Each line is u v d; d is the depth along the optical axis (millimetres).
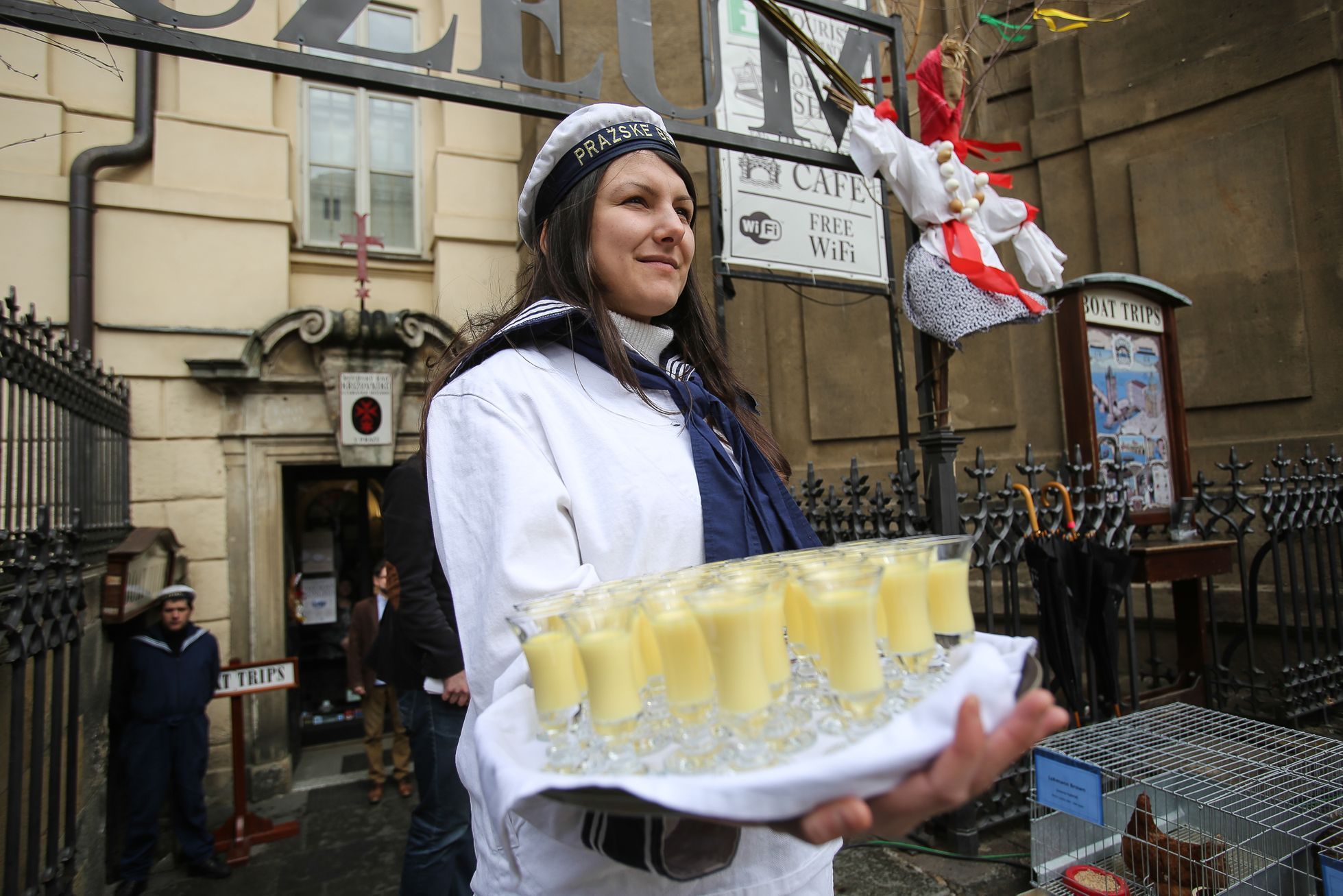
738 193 3533
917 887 2699
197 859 3854
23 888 2330
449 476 1021
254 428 5250
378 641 2832
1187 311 4785
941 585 1041
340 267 5832
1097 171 5141
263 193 5461
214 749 4934
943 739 605
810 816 616
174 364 5102
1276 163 4473
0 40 4832
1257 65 4523
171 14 1880
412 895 2496
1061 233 5285
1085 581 2836
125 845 3711
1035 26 5383
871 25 3020
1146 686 4477
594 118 1213
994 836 3053
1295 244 4402
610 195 1184
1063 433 5039
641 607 863
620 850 805
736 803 625
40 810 2391
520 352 1094
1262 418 4547
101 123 5082
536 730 876
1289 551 3811
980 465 2975
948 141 2760
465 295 5996
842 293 5574
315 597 6004
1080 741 2553
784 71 2812
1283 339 4434
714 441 1155
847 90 2773
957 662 906
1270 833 2049
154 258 5129
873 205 3912
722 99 3533
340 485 6113
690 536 1052
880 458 5410
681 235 1202
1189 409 4805
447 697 2467
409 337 5508
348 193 5973
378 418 5430
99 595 3699
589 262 1186
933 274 2625
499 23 2283
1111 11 5105
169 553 4555
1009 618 2986
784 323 5660
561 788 669
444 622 2520
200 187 5285
